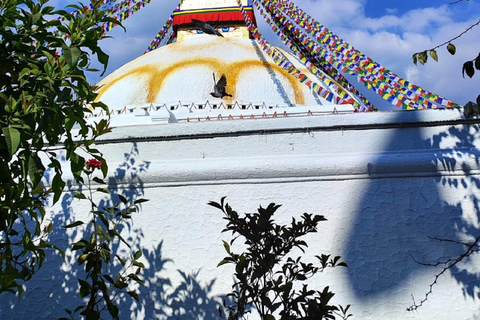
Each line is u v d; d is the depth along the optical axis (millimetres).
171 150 5289
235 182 5051
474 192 4773
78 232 5172
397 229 4770
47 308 5004
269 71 11391
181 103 10281
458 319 4480
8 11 3482
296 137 5168
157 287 4918
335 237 4812
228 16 14219
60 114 3475
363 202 4867
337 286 4684
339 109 8320
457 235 4691
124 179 5184
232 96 10609
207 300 4797
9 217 3346
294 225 3432
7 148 3162
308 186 4965
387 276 4668
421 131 5055
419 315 4531
